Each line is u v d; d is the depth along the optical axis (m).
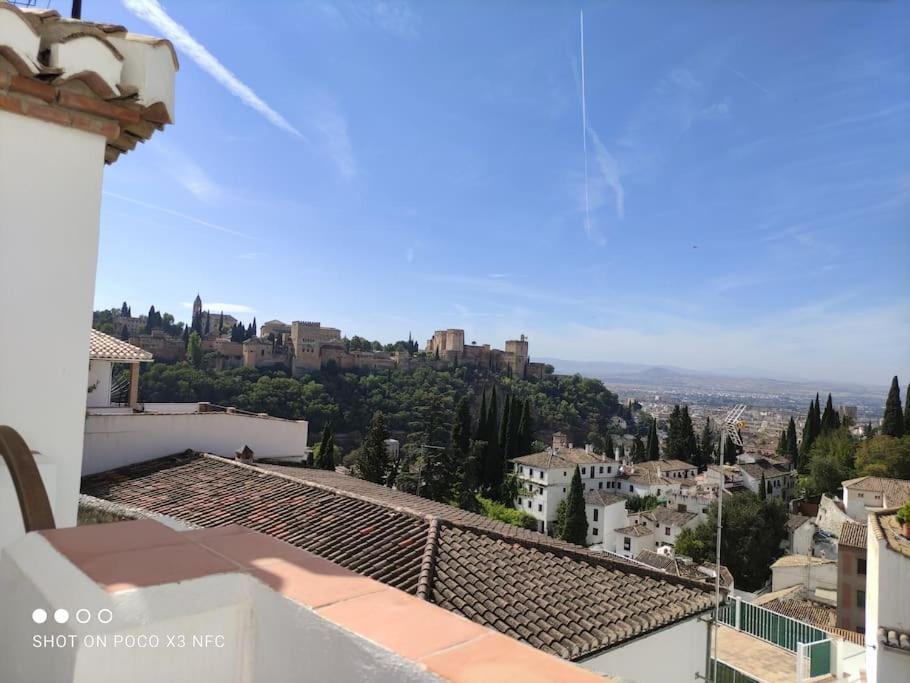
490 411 54.12
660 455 75.88
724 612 18.12
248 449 12.18
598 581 7.11
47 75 2.34
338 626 1.16
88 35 2.41
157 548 1.46
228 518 8.23
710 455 69.25
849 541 27.92
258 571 1.38
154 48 2.65
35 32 2.30
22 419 2.39
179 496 9.39
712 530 38.66
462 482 42.84
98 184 2.58
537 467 55.91
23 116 2.36
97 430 10.92
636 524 47.81
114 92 2.49
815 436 62.50
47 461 2.33
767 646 16.44
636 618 6.40
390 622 1.17
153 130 2.86
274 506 8.58
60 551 1.40
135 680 1.14
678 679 6.88
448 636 1.13
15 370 2.38
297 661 1.21
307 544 7.18
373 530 7.45
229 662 1.27
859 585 27.20
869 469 47.47
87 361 2.59
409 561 6.61
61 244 2.48
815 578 32.72
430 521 7.51
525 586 6.51
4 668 1.38
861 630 26.66
